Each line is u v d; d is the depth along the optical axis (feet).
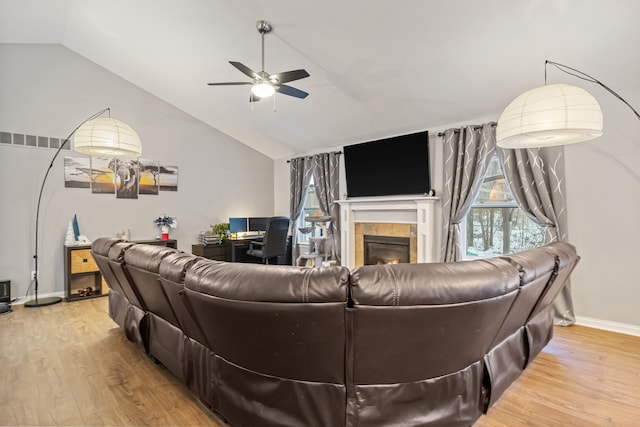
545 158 11.38
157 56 14.10
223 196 20.51
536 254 6.66
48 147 14.21
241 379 5.41
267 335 4.76
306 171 20.45
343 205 17.90
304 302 4.40
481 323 5.00
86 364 8.00
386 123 15.16
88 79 15.28
